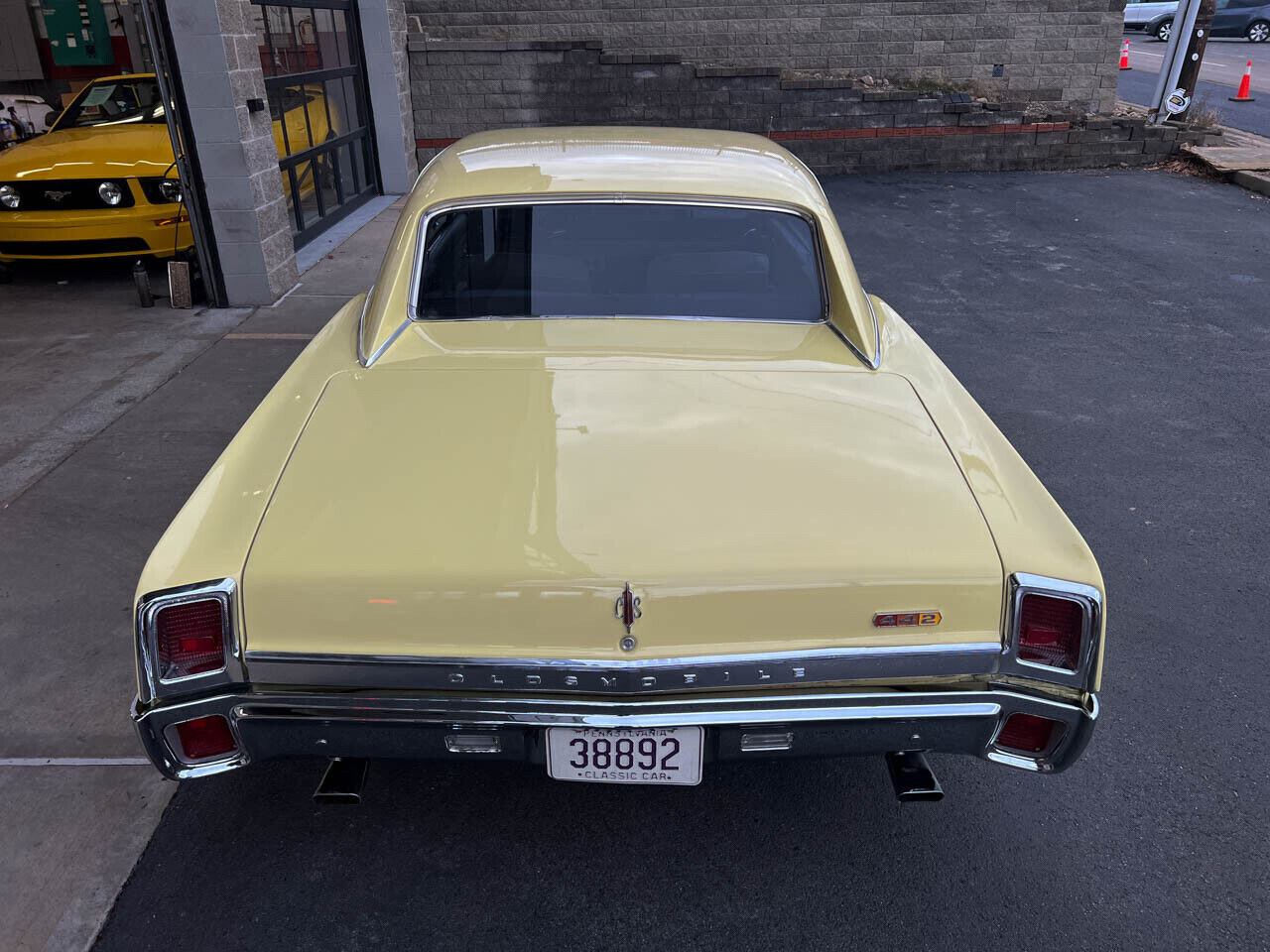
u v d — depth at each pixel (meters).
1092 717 1.95
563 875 2.35
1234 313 7.10
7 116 11.31
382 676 1.91
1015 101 12.45
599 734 1.98
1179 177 12.24
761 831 2.49
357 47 10.87
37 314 6.80
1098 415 5.27
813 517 1.99
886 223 9.98
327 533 1.93
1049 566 1.92
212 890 2.28
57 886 2.28
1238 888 2.33
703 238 2.93
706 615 1.88
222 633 1.88
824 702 1.94
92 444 4.68
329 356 2.71
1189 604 3.52
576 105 12.17
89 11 11.20
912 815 2.55
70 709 2.87
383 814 2.53
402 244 2.90
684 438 2.22
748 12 12.23
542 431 2.24
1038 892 2.32
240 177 6.58
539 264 2.89
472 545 1.89
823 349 2.71
